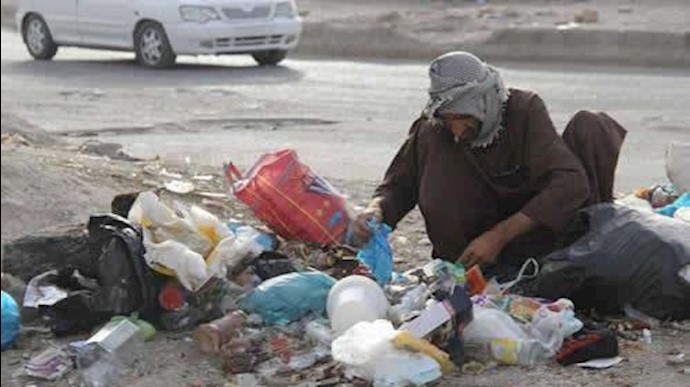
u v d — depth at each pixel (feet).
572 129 32.53
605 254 29.40
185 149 63.10
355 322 28.14
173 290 29.94
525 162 30.94
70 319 30.35
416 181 33.01
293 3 107.34
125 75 99.45
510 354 27.45
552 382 26.63
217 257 30.25
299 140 65.92
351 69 103.09
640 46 99.76
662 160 56.34
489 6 133.39
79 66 107.86
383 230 32.12
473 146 30.83
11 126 58.90
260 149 63.00
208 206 42.75
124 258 29.68
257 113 76.23
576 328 28.07
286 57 118.21
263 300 29.76
